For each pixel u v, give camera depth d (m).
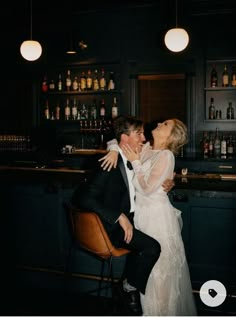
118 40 4.99
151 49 4.86
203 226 2.69
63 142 5.37
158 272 2.31
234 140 4.71
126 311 2.55
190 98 4.75
